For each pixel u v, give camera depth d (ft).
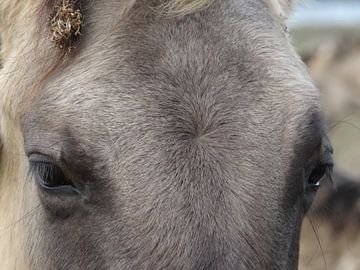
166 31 2.74
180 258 2.59
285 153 2.71
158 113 2.67
